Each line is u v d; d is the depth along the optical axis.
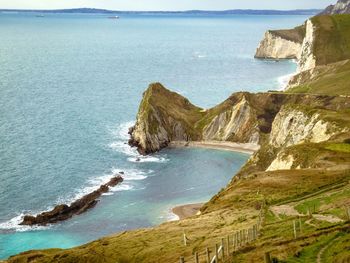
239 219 64.62
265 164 126.31
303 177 82.50
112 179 123.88
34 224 99.06
